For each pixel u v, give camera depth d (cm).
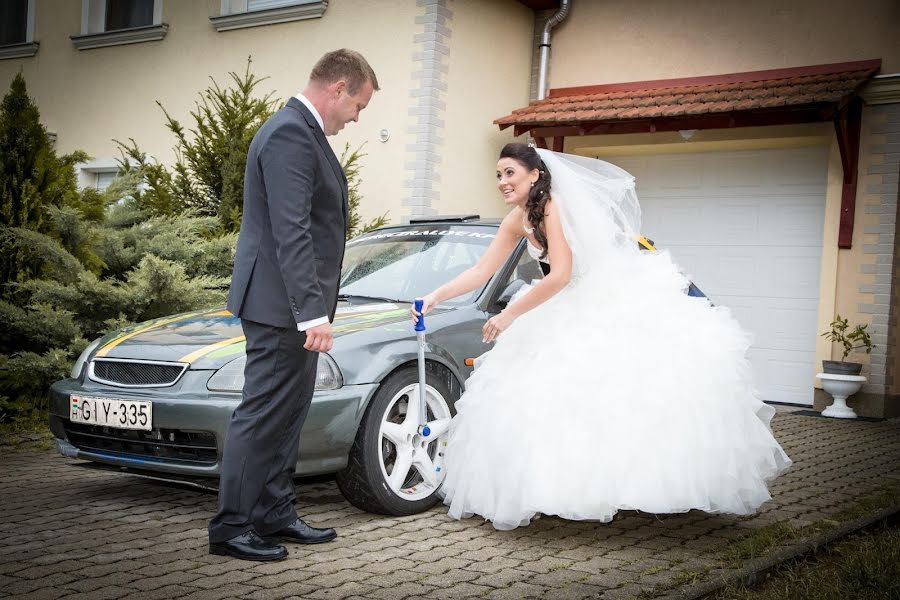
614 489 357
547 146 1045
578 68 1078
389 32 977
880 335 875
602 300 394
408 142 956
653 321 387
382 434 399
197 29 1129
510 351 393
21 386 628
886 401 873
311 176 329
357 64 342
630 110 931
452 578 322
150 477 398
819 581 333
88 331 645
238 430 335
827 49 930
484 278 418
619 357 374
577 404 367
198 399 376
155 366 398
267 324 329
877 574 329
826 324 902
